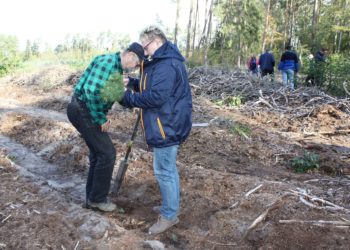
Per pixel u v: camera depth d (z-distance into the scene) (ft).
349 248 11.00
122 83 12.02
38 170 18.49
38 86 40.96
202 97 32.63
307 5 112.68
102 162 13.09
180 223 13.12
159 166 11.96
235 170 18.02
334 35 91.71
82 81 12.66
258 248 11.48
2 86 43.50
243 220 12.61
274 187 14.38
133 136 14.17
